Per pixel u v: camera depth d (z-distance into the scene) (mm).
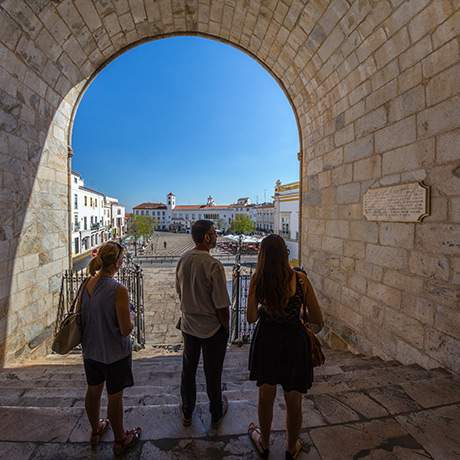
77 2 4180
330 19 4027
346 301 4551
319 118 5430
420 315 3031
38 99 4684
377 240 3758
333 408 2014
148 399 2396
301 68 5348
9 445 1670
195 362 1943
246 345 5410
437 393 2213
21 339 4277
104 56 5621
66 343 1605
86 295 1656
